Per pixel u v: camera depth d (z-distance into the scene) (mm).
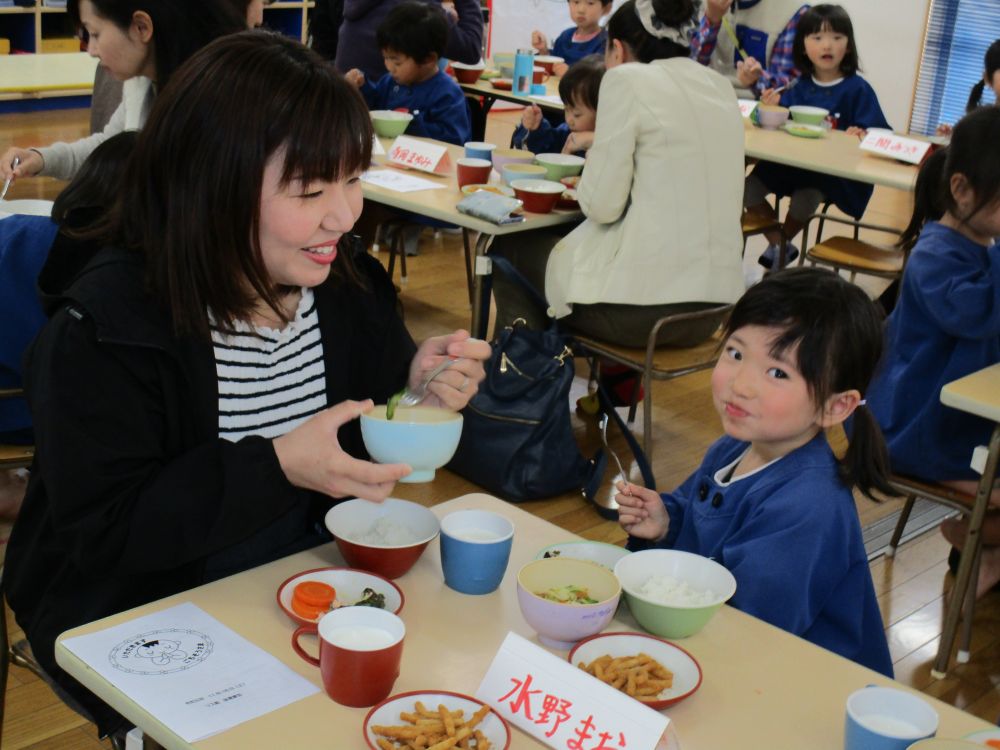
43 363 1289
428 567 1391
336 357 1516
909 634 2719
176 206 1254
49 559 1408
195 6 2188
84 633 1190
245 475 1265
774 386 1492
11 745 2074
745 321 1522
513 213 3279
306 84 1220
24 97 6918
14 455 2248
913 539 3182
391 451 1307
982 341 2541
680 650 1212
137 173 1288
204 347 1348
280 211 1241
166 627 1213
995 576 2816
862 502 3398
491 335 4270
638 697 1127
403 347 1593
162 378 1324
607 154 3119
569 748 1068
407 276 4879
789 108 4879
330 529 1364
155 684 1112
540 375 3174
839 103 5066
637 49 3287
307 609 1221
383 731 1038
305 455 1277
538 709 1097
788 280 1527
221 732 1050
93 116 3742
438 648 1214
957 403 2176
